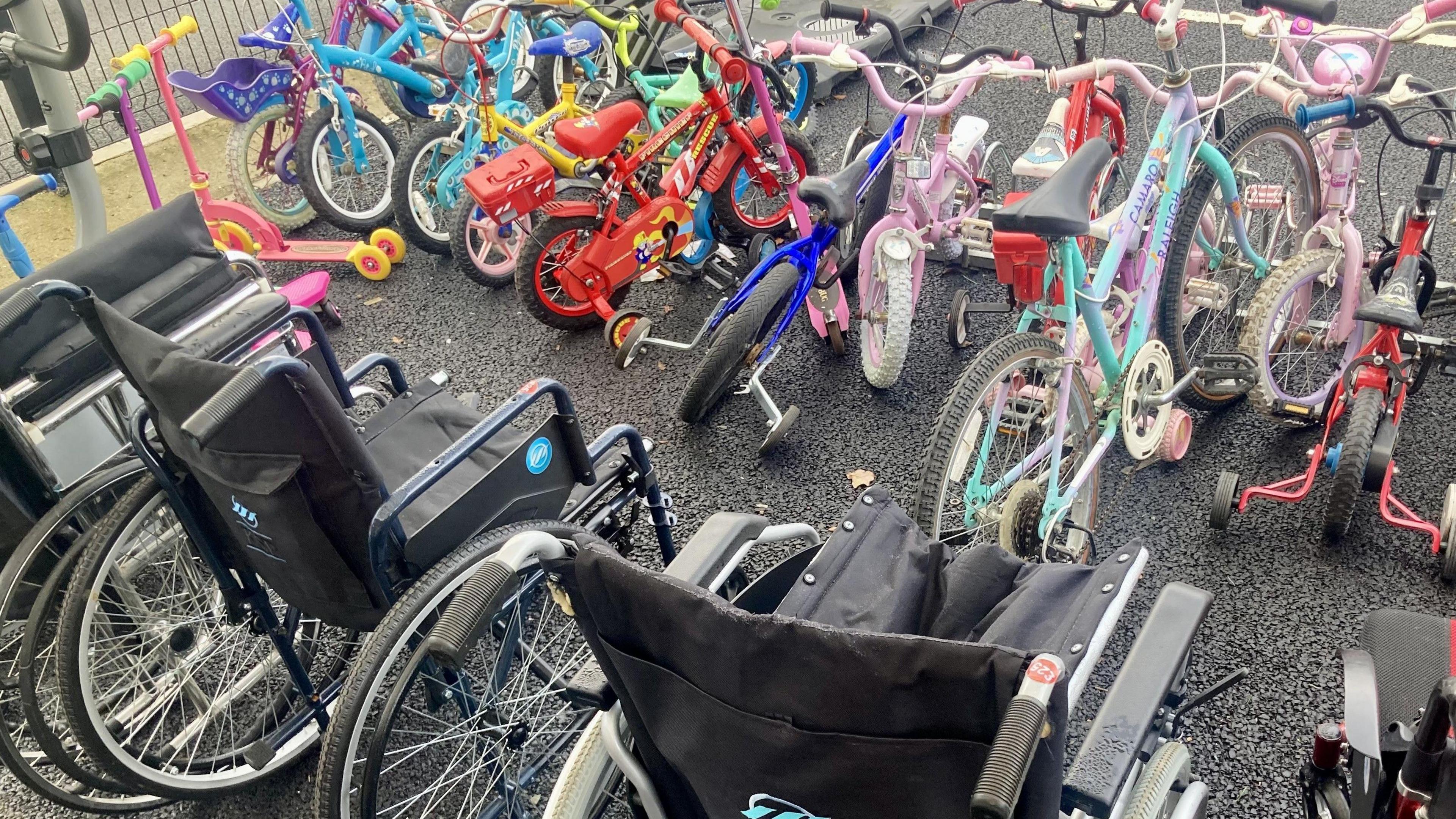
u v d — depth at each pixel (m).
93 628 2.59
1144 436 3.20
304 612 2.46
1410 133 5.00
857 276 4.29
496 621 2.53
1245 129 3.28
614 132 3.90
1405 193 4.59
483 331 4.50
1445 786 1.46
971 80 3.17
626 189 4.12
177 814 2.75
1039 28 6.43
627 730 1.84
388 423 2.90
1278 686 2.74
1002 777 1.14
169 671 2.84
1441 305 3.43
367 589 2.27
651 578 1.49
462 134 4.82
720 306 3.57
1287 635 2.87
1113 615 1.78
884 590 1.96
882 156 3.73
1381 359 2.90
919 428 3.75
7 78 3.18
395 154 5.21
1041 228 2.45
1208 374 3.29
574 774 1.86
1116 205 4.62
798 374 4.07
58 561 2.63
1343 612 2.92
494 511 2.34
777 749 1.52
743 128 4.25
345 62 4.71
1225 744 2.61
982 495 2.71
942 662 1.31
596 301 4.12
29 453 2.53
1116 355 2.90
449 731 2.59
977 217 4.22
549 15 5.76
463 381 4.19
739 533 2.21
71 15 2.89
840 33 4.17
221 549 2.49
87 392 2.60
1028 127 5.41
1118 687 1.78
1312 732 2.62
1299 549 3.13
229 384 1.83
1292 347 3.60
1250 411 3.68
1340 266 3.29
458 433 2.88
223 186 5.54
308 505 2.10
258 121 4.85
